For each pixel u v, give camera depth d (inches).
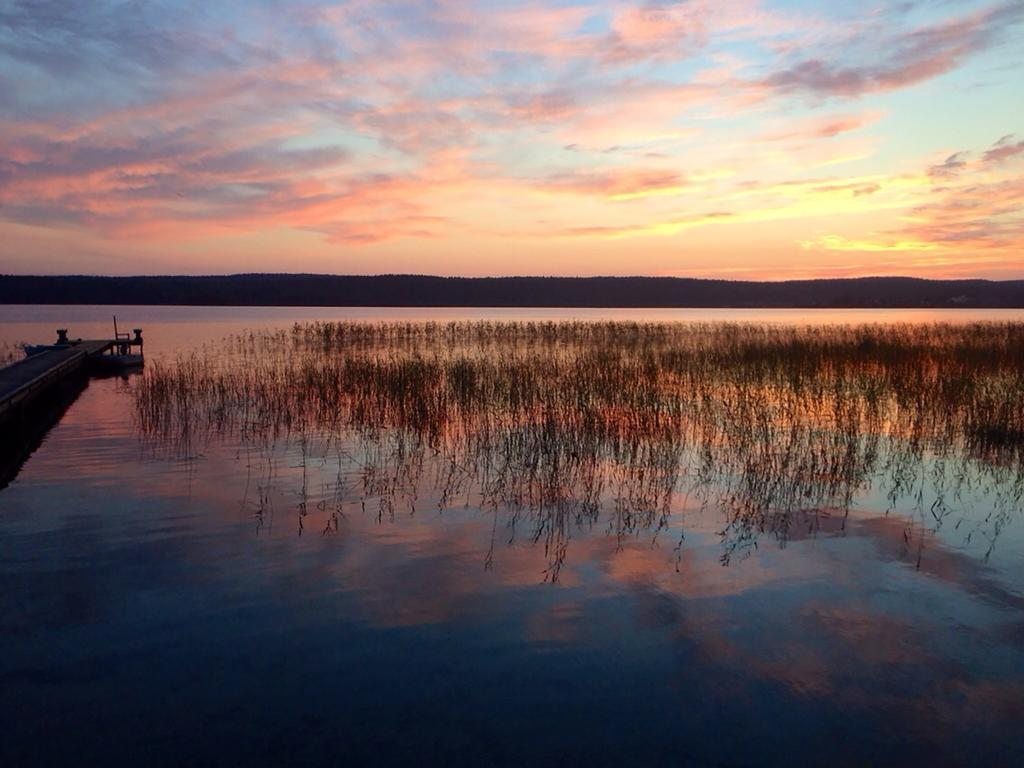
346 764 137.6
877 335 866.1
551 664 173.3
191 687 162.1
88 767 135.9
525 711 154.7
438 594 212.2
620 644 183.2
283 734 146.0
